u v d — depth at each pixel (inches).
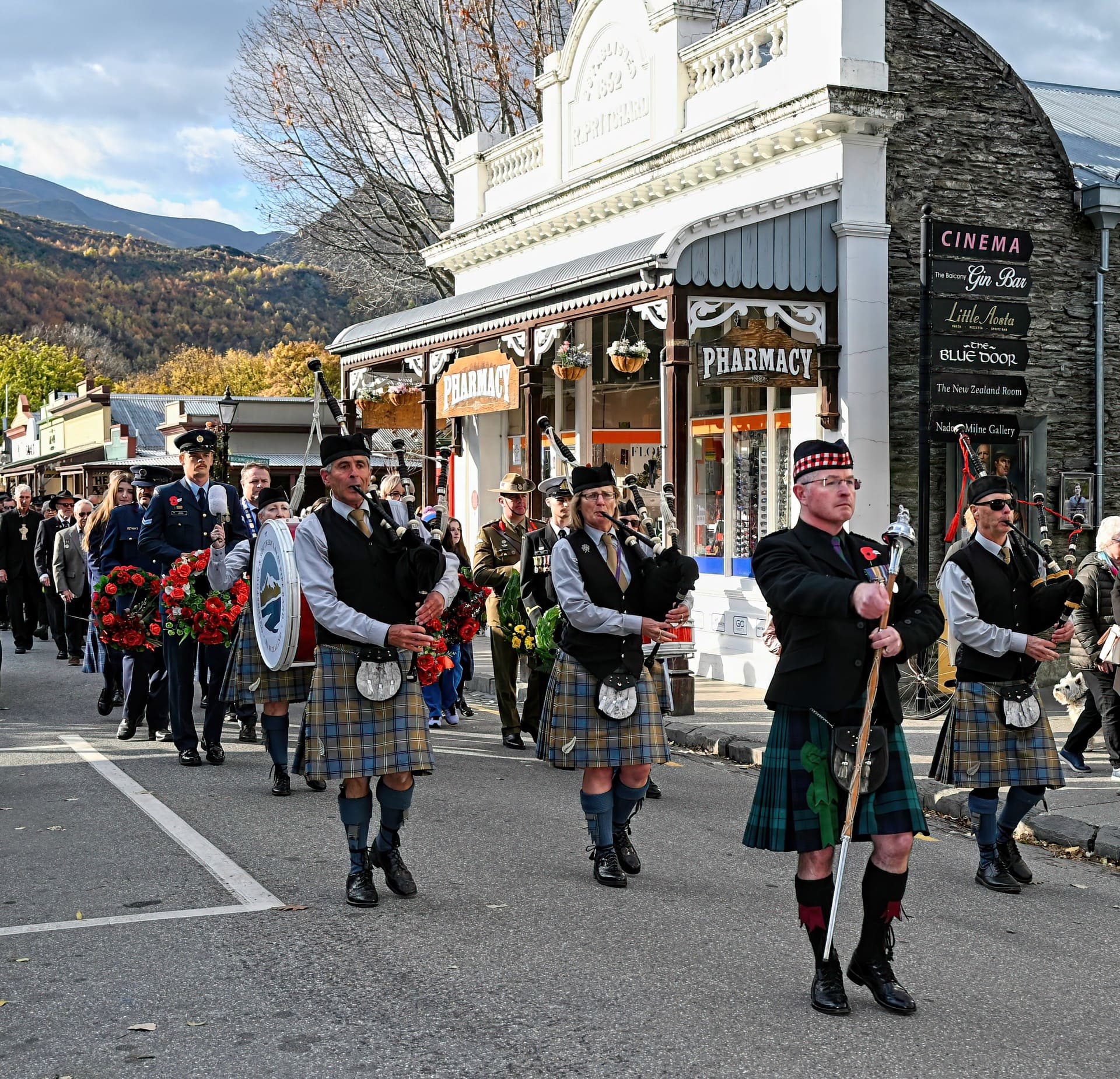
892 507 472.7
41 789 317.1
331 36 1045.8
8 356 3228.3
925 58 481.1
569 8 1006.4
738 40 522.6
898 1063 156.7
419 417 733.9
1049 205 503.2
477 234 711.1
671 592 238.7
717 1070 153.6
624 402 612.7
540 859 252.7
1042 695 468.4
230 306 5703.7
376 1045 160.6
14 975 185.5
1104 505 515.8
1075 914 225.9
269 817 286.5
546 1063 155.6
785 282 456.1
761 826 178.4
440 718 420.2
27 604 677.3
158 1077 151.7
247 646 323.3
